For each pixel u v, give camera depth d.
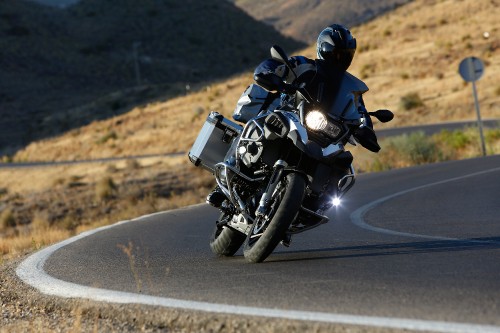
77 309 13.13
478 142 64.06
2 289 16.16
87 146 144.75
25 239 31.70
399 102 112.75
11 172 113.00
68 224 54.19
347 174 15.95
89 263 18.05
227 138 18.00
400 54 147.12
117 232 25.61
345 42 15.75
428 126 93.19
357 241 19.31
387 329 9.77
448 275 13.19
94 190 69.06
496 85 110.12
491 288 11.83
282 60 15.36
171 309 11.97
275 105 17.06
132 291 13.84
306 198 15.58
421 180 38.38
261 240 15.27
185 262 17.30
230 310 11.52
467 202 27.62
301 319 10.57
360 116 16.00
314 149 14.95
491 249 16.12
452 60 133.62
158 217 30.77
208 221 27.91
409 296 11.62
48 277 16.33
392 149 63.16
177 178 70.88
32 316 13.68
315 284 13.12
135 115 165.50
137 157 110.75
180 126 143.75
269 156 15.68
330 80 15.70
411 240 18.75
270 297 12.33
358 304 11.36
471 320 9.95
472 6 168.38
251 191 16.28
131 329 11.84
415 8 188.88
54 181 86.44
